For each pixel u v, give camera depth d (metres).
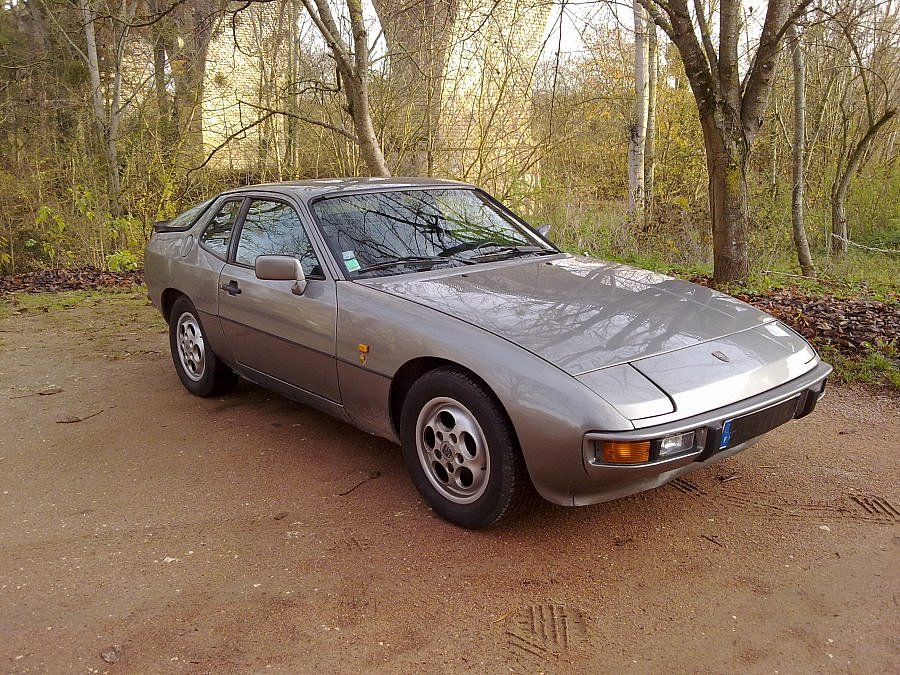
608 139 16.94
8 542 3.38
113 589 2.99
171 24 13.91
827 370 3.53
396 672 2.49
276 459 4.23
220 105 15.41
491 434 3.11
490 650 2.58
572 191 12.46
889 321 6.55
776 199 13.47
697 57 7.87
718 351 3.23
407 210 4.43
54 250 12.32
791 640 2.60
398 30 10.45
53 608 2.87
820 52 14.62
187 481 3.98
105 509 3.68
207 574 3.08
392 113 11.20
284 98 11.96
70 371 6.12
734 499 3.63
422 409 3.42
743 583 2.94
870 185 15.63
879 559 3.09
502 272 4.04
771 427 3.22
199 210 5.36
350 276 3.86
